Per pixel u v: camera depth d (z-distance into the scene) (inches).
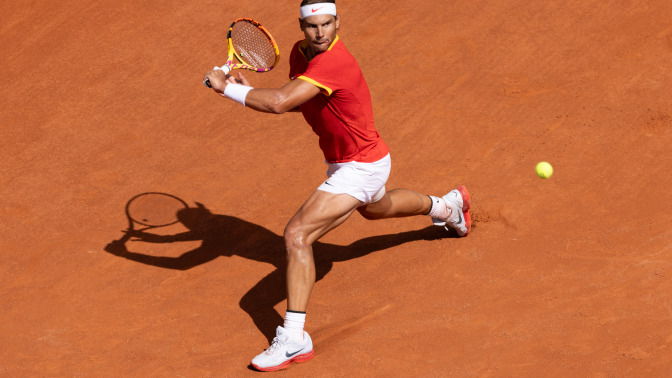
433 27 1448.1
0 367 747.4
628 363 677.9
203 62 1406.3
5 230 1008.2
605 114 1162.6
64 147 1202.6
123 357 755.4
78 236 987.9
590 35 1375.5
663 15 1401.3
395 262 885.8
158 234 985.5
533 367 685.9
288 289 718.5
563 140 1111.6
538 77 1279.5
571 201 967.6
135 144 1202.6
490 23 1441.9
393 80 1314.0
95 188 1097.4
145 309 835.4
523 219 938.1
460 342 732.7
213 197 1065.5
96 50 1454.2
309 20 683.4
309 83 685.3
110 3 1594.5
